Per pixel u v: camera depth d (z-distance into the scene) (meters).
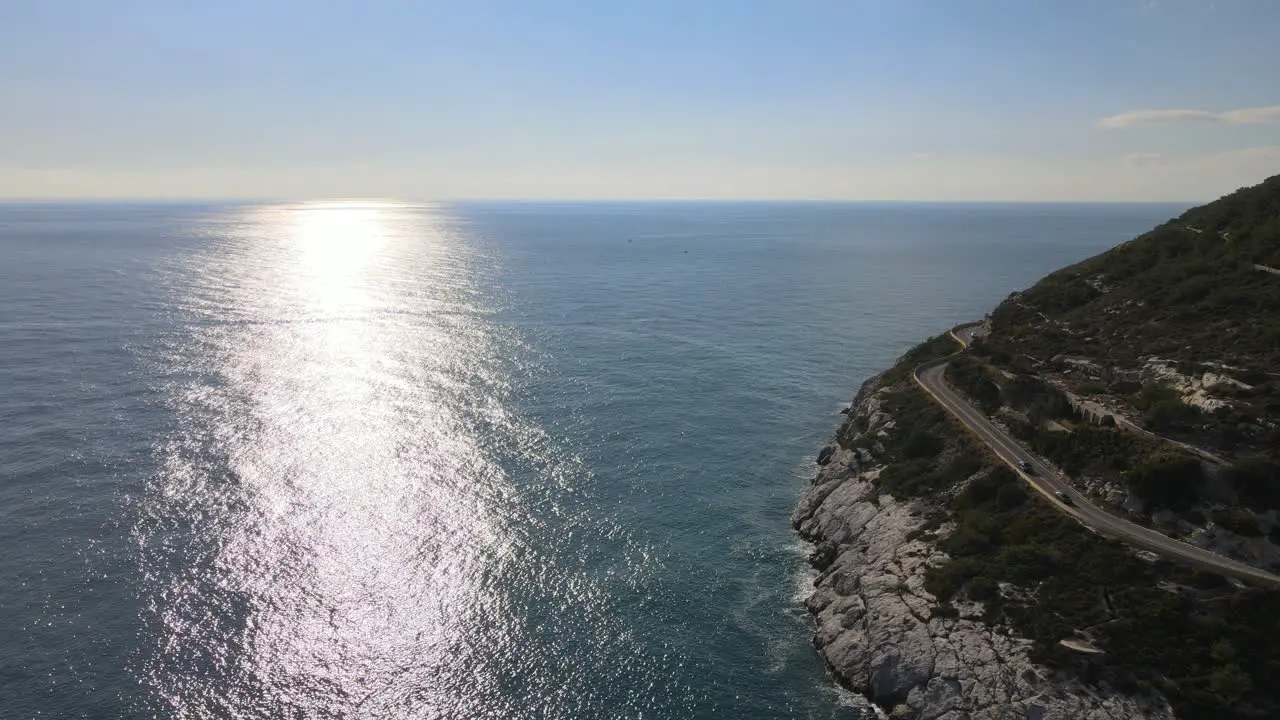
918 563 58.91
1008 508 61.25
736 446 91.25
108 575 60.19
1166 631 46.75
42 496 71.81
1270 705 42.44
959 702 46.78
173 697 48.47
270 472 78.75
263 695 49.25
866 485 72.75
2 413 91.88
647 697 50.31
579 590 61.56
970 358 90.94
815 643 55.91
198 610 56.69
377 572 62.59
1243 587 48.38
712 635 56.69
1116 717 43.16
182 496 72.88
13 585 58.41
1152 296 85.12
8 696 47.66
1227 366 65.50
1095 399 69.88
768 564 66.44
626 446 89.94
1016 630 49.72
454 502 74.62
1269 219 87.69
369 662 52.62
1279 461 54.31
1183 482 56.03
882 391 91.75
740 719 48.59
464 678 51.56
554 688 50.94
